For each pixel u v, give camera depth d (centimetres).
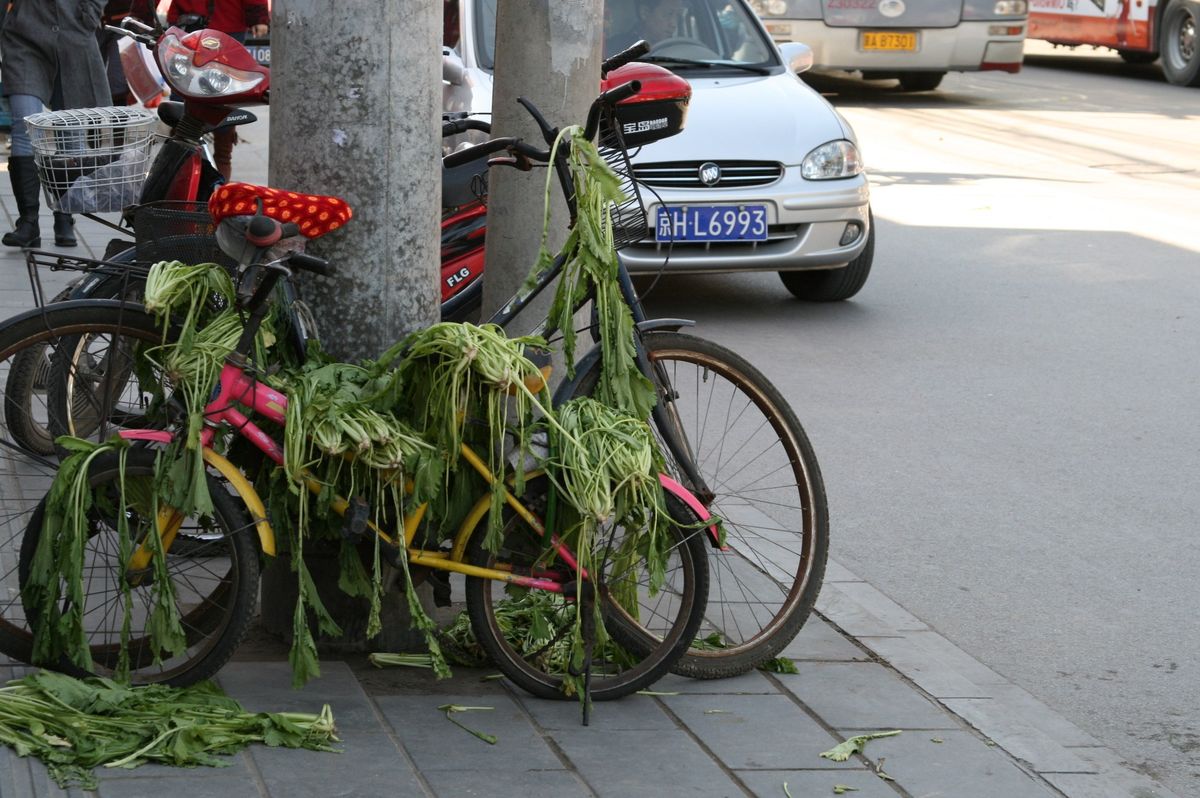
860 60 1817
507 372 358
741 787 344
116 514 364
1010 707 404
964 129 1659
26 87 852
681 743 364
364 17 379
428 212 396
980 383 742
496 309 488
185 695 361
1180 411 704
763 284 962
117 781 321
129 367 430
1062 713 413
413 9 383
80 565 351
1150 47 2083
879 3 1803
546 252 390
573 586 380
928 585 501
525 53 472
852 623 454
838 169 848
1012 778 358
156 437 360
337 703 372
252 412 362
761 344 802
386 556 370
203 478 351
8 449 443
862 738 371
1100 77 2205
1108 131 1658
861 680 411
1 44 859
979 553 530
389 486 365
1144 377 759
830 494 583
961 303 908
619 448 370
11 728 335
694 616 388
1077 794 354
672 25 950
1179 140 1600
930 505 575
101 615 389
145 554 363
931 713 392
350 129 383
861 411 692
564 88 473
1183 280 973
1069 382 747
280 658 400
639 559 387
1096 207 1219
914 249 1056
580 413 376
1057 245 1073
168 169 552
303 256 357
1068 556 529
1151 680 436
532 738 361
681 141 820
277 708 367
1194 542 545
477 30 901
